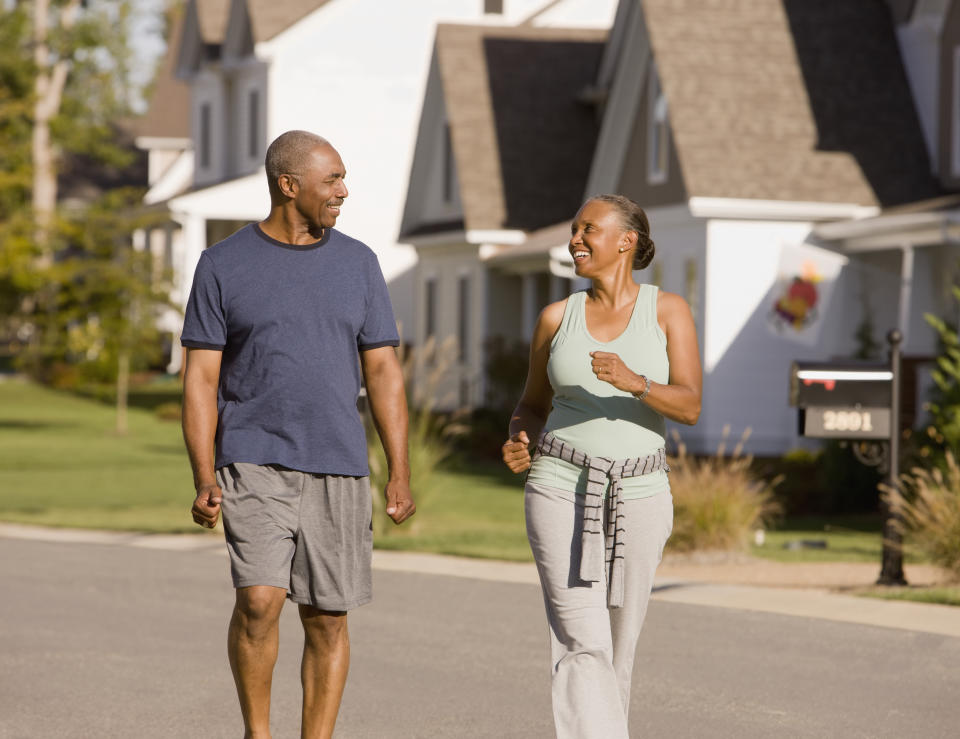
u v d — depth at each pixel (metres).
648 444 9.59
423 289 62.28
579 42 60.72
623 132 48.81
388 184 72.19
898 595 19.05
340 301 9.71
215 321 9.65
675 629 16.75
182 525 28.27
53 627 16.78
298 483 9.61
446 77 57.69
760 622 17.22
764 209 42.34
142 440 52.94
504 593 19.58
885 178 43.28
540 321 9.89
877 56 45.88
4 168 71.06
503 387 50.66
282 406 9.57
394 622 17.28
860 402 19.89
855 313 43.25
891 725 12.30
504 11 73.25
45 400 71.62
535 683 13.94
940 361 27.53
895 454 20.16
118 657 15.07
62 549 24.19
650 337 9.59
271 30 69.75
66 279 58.03
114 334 56.69
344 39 71.12
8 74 93.12
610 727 9.34
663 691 13.55
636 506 9.55
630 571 9.62
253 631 9.52
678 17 45.12
